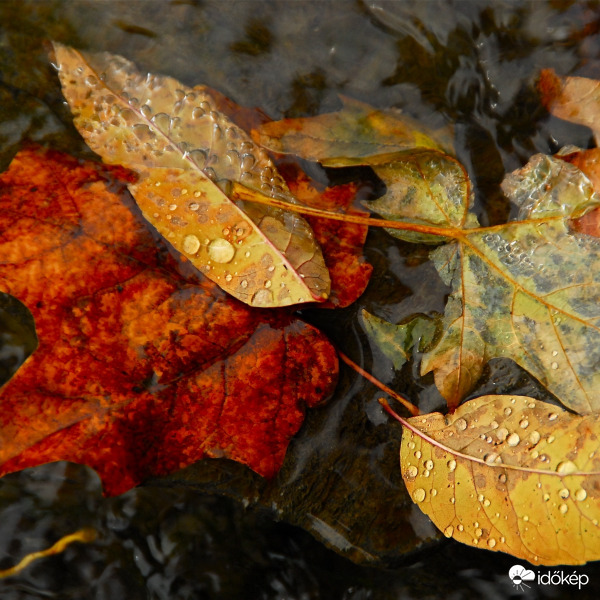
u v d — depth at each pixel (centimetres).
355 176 51
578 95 51
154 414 49
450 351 50
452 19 51
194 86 51
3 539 50
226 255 49
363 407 51
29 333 51
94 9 51
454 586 50
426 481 50
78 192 50
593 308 50
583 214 50
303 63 51
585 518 49
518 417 50
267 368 50
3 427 48
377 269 51
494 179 51
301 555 51
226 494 50
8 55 51
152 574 50
